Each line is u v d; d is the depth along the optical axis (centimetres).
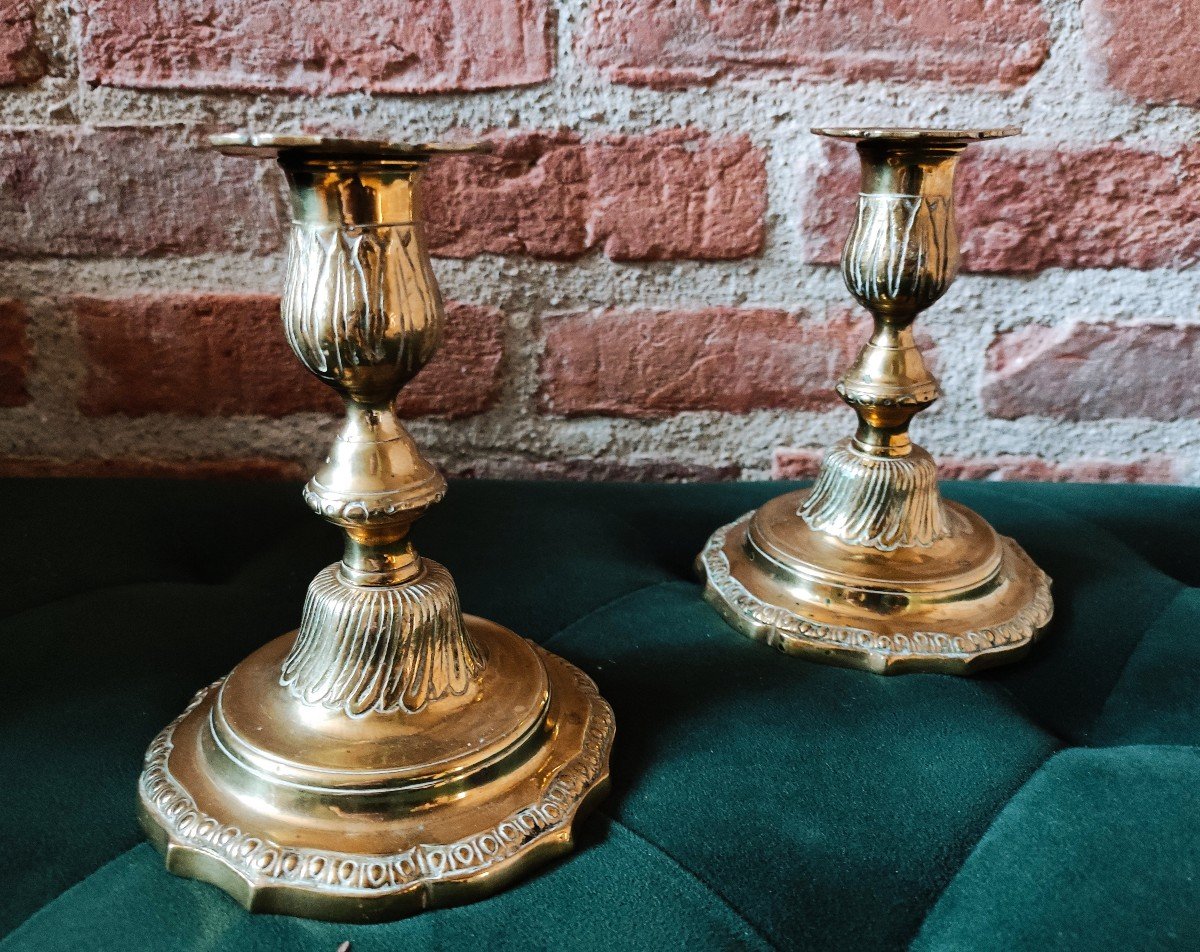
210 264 70
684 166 69
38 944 34
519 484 71
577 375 75
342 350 37
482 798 39
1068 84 68
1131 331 73
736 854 38
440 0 65
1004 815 40
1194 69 67
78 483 68
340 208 35
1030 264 72
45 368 72
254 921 36
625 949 34
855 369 56
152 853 38
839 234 71
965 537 56
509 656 46
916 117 68
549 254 71
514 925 35
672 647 51
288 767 39
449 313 72
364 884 36
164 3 64
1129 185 70
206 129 67
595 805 40
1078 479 78
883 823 39
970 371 75
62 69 65
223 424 75
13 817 39
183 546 63
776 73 67
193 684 48
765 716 46
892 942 35
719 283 72
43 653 49
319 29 65
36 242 69
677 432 77
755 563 57
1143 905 35
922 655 49
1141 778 41
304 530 64
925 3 66
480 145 35
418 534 63
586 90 67
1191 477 77
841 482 56
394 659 41
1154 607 55
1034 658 51
